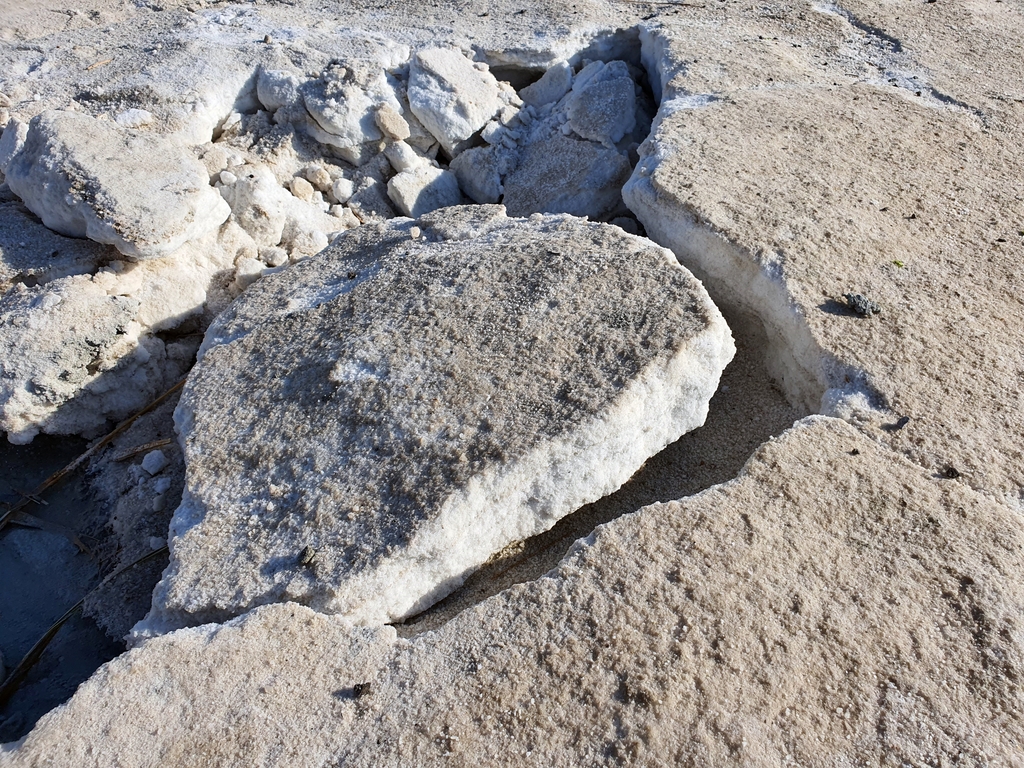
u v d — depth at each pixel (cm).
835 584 51
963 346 68
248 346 73
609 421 59
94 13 142
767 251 76
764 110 102
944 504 56
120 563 69
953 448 60
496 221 84
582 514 64
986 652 48
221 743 45
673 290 68
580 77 121
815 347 69
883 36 128
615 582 51
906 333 69
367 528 55
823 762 43
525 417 60
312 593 53
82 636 64
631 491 66
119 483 77
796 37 127
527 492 58
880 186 88
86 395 80
